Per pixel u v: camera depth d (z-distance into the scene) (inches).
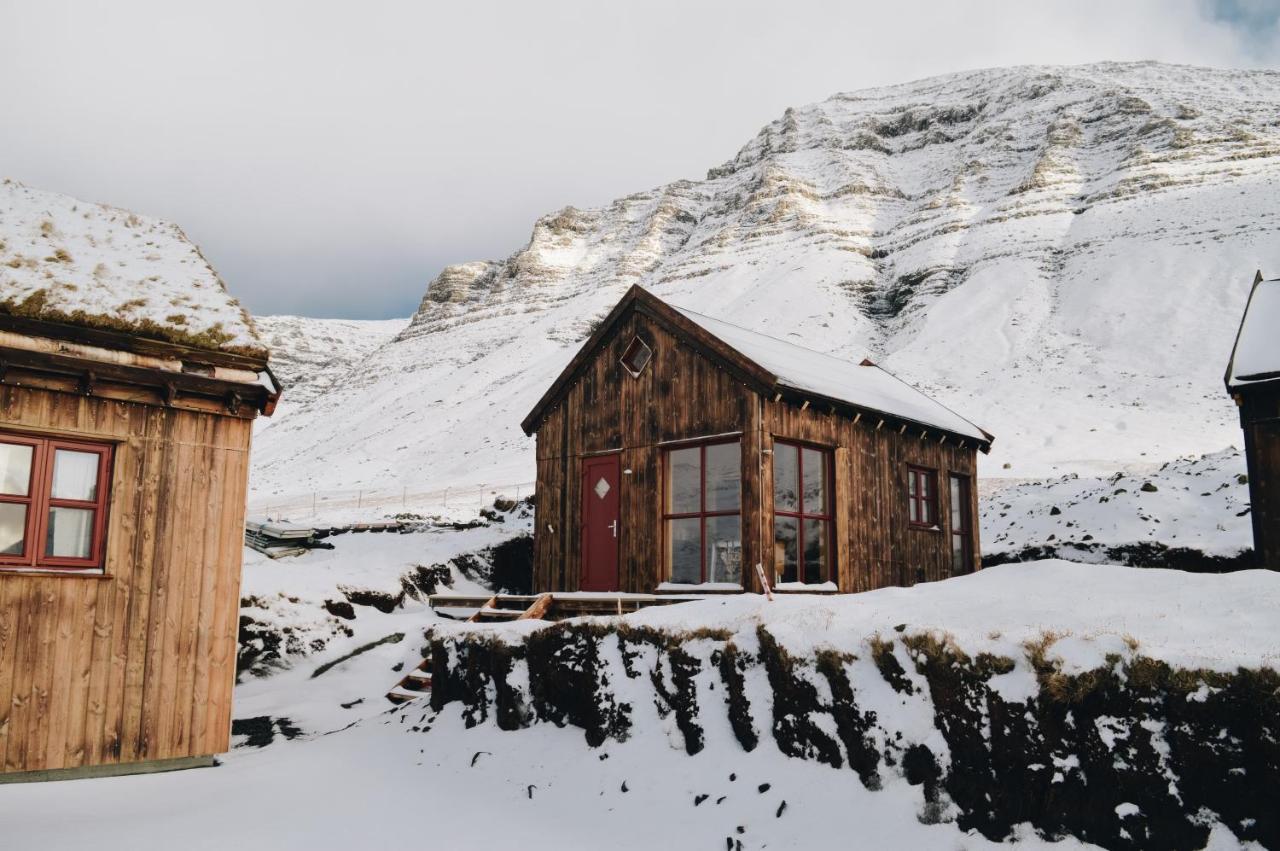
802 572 460.8
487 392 4788.4
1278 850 165.0
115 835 231.0
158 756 311.7
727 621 276.7
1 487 295.3
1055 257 4313.5
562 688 309.0
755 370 442.3
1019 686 205.0
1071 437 2143.2
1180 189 4783.5
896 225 6446.9
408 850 226.1
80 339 313.6
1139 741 186.1
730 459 458.9
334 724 405.4
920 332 3769.7
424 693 423.2
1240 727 174.9
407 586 639.8
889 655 231.1
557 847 229.0
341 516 1354.6
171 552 324.8
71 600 301.0
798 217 6919.3
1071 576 260.8
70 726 295.4
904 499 546.3
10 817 244.8
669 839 229.0
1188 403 2393.0
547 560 540.7
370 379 6688.0
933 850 199.5
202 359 339.6
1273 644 182.7
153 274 375.6
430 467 3494.1
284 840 231.8
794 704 247.0
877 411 512.4
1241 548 644.7
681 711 273.3
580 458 533.6
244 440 350.0
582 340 5689.0
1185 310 3137.3
